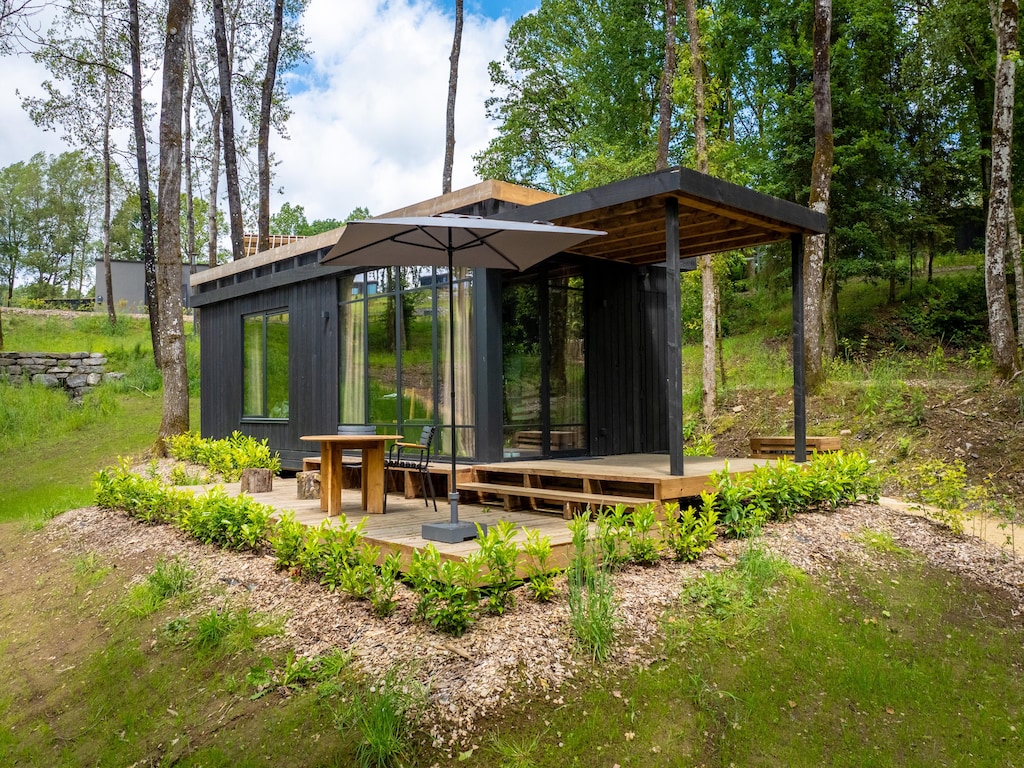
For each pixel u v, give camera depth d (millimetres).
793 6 18688
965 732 3719
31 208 47938
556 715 3523
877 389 11336
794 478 6586
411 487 7762
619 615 4336
